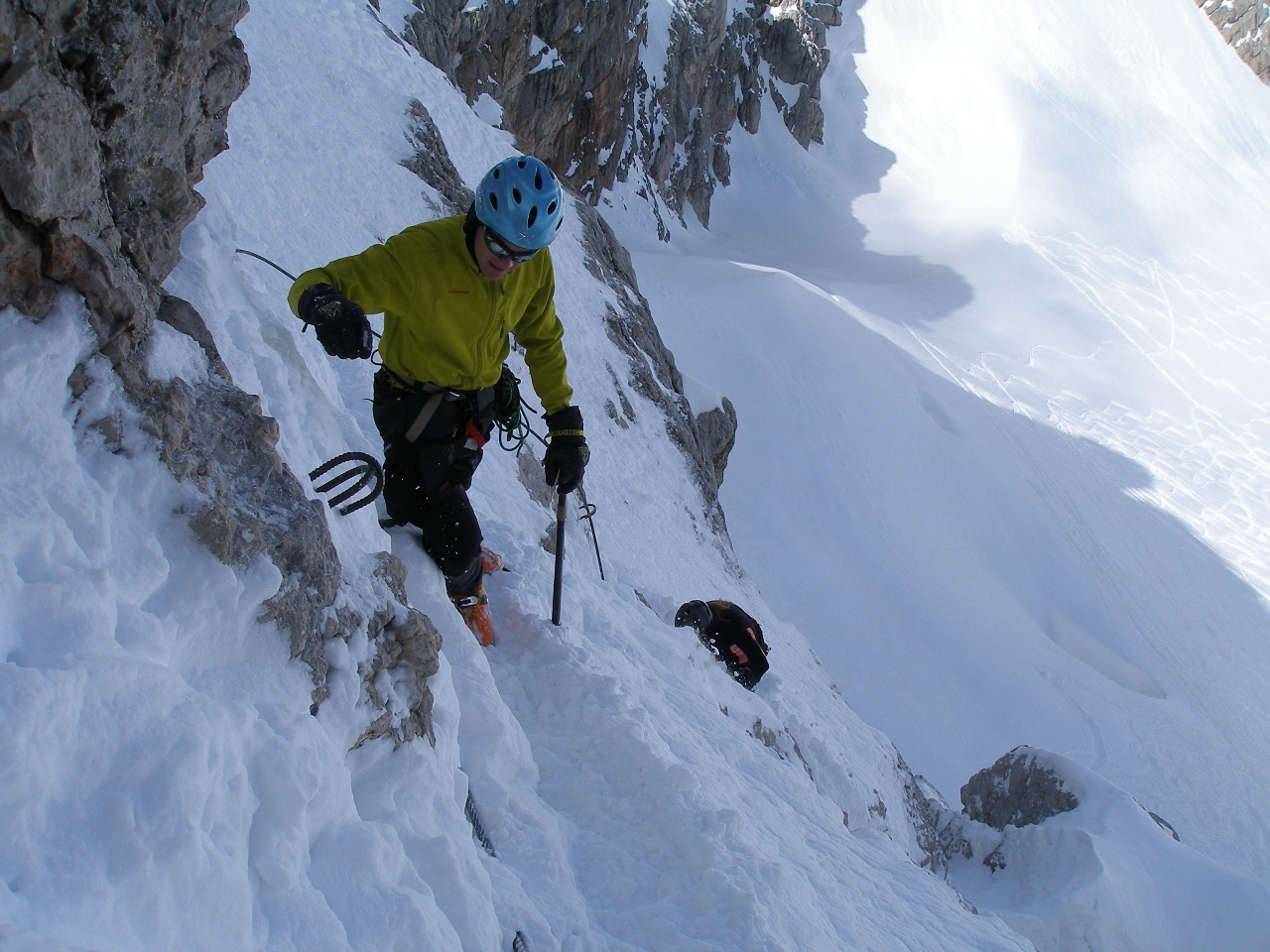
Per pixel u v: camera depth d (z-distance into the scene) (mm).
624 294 13500
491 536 4180
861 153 74188
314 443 2816
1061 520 31141
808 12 81000
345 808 1918
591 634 4031
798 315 33469
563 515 3557
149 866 1415
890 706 20547
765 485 27516
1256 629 29062
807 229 65125
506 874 2354
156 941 1404
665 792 2822
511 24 28875
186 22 2104
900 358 35469
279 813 1720
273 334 2939
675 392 12602
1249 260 63719
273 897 1646
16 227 1757
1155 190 70625
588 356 10688
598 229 14242
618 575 6453
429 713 2398
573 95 32938
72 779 1410
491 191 2691
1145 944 5543
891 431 31141
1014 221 63812
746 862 2652
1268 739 23734
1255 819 20266
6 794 1307
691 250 54531
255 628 1949
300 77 9508
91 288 1892
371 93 10508
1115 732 21562
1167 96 84812
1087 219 65250
